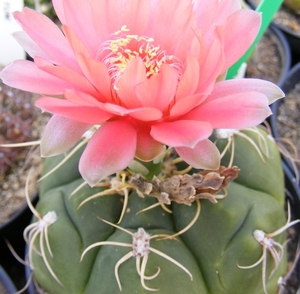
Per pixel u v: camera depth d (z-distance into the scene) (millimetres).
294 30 199
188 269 76
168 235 76
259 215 79
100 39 63
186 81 52
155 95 51
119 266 75
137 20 63
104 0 60
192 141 49
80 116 52
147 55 63
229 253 77
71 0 58
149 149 56
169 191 73
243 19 58
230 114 54
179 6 61
